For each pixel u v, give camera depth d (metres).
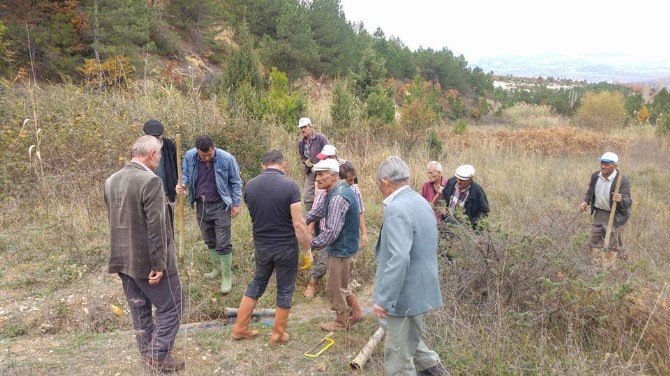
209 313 4.91
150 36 19.52
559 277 4.28
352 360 3.96
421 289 3.18
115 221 3.57
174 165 5.27
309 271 5.71
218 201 5.05
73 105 9.12
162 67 18.20
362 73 17.12
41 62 15.29
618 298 3.88
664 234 7.14
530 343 3.90
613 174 5.74
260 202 3.95
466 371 3.60
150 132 4.77
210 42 23.02
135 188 3.46
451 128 20.53
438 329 4.04
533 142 14.93
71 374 3.70
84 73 14.98
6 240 5.85
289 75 21.97
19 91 9.25
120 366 3.83
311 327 4.57
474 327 4.07
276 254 4.03
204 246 6.09
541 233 4.90
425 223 3.17
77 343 4.16
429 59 35.31
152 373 3.70
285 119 11.65
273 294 5.23
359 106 14.41
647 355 3.60
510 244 4.44
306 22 23.30
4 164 7.23
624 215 5.81
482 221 4.52
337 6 28.98
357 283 5.62
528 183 10.20
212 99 11.22
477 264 4.56
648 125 24.39
